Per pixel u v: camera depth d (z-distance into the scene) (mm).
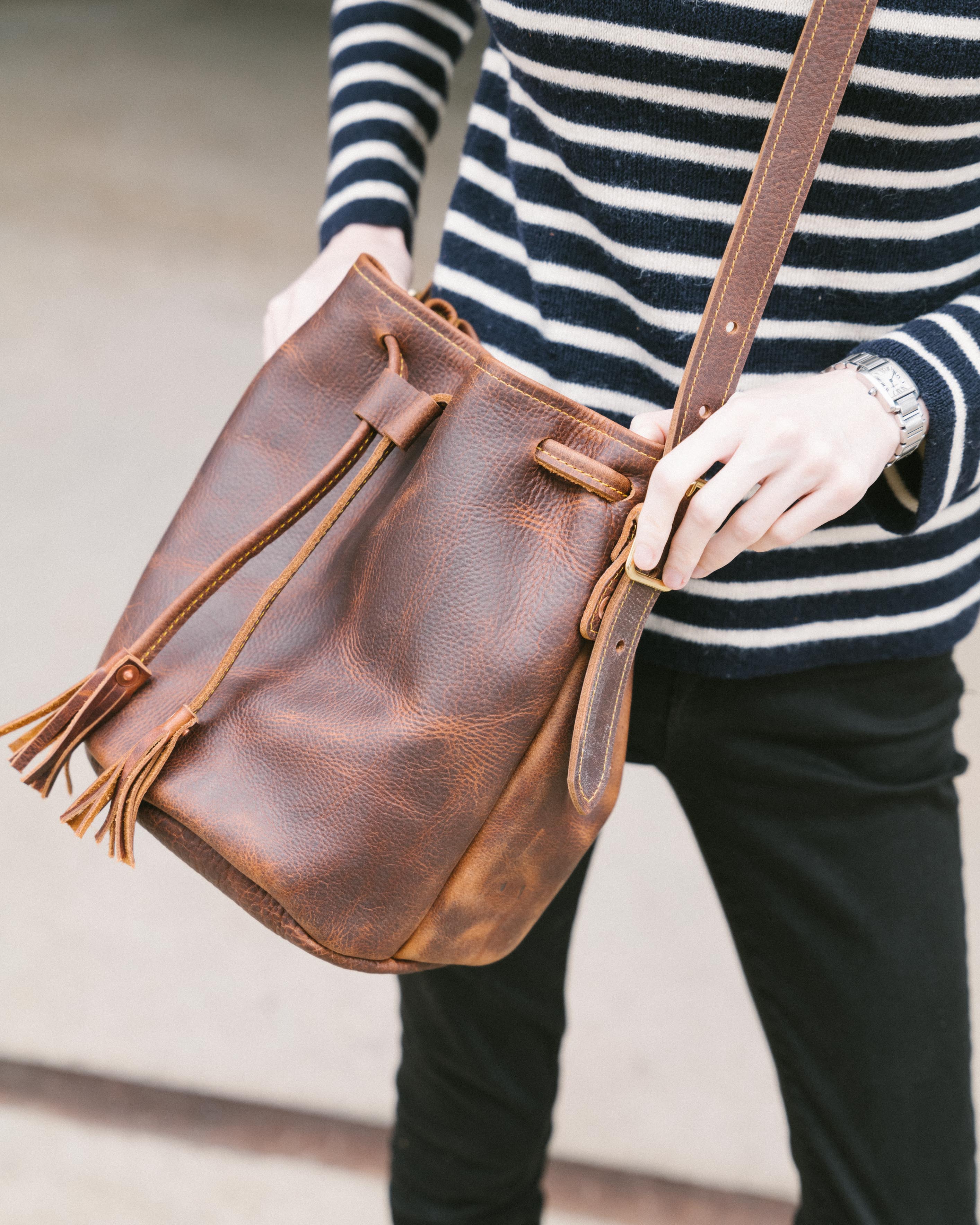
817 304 635
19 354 2576
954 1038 748
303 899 611
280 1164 1165
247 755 625
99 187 3529
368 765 604
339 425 691
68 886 1446
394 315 673
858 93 571
